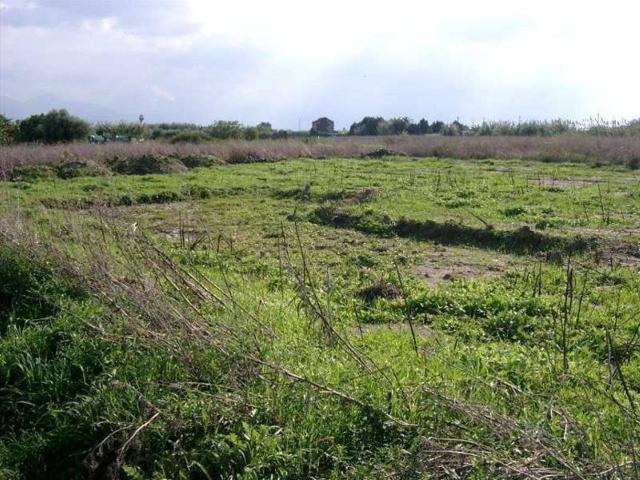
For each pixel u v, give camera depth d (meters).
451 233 10.73
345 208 12.59
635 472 3.27
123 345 5.39
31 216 10.27
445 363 5.17
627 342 5.82
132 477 4.14
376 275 8.37
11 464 4.59
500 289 7.46
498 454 3.68
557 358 5.36
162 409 4.52
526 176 18.22
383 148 27.06
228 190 16.12
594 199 13.48
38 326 5.90
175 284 5.98
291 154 26.08
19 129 35.88
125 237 6.90
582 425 4.03
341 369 4.87
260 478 3.95
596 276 8.09
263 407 4.40
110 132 41.53
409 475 3.74
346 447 4.11
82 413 4.77
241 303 6.27
